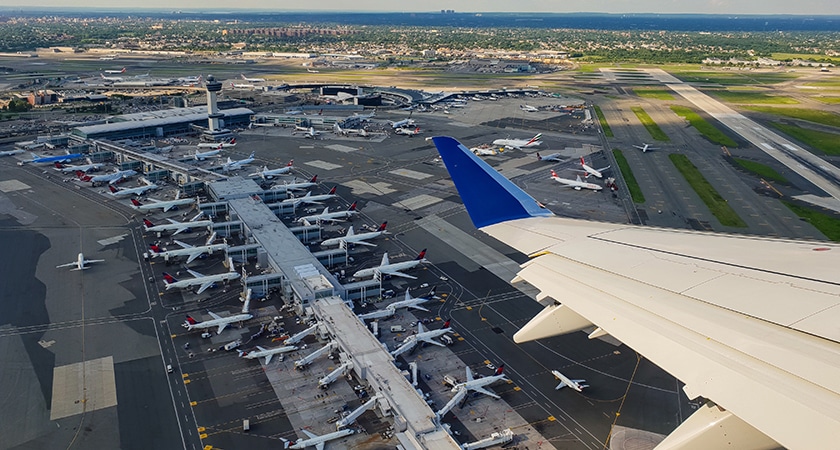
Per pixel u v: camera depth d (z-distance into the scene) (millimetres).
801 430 14031
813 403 14766
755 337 18016
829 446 13336
